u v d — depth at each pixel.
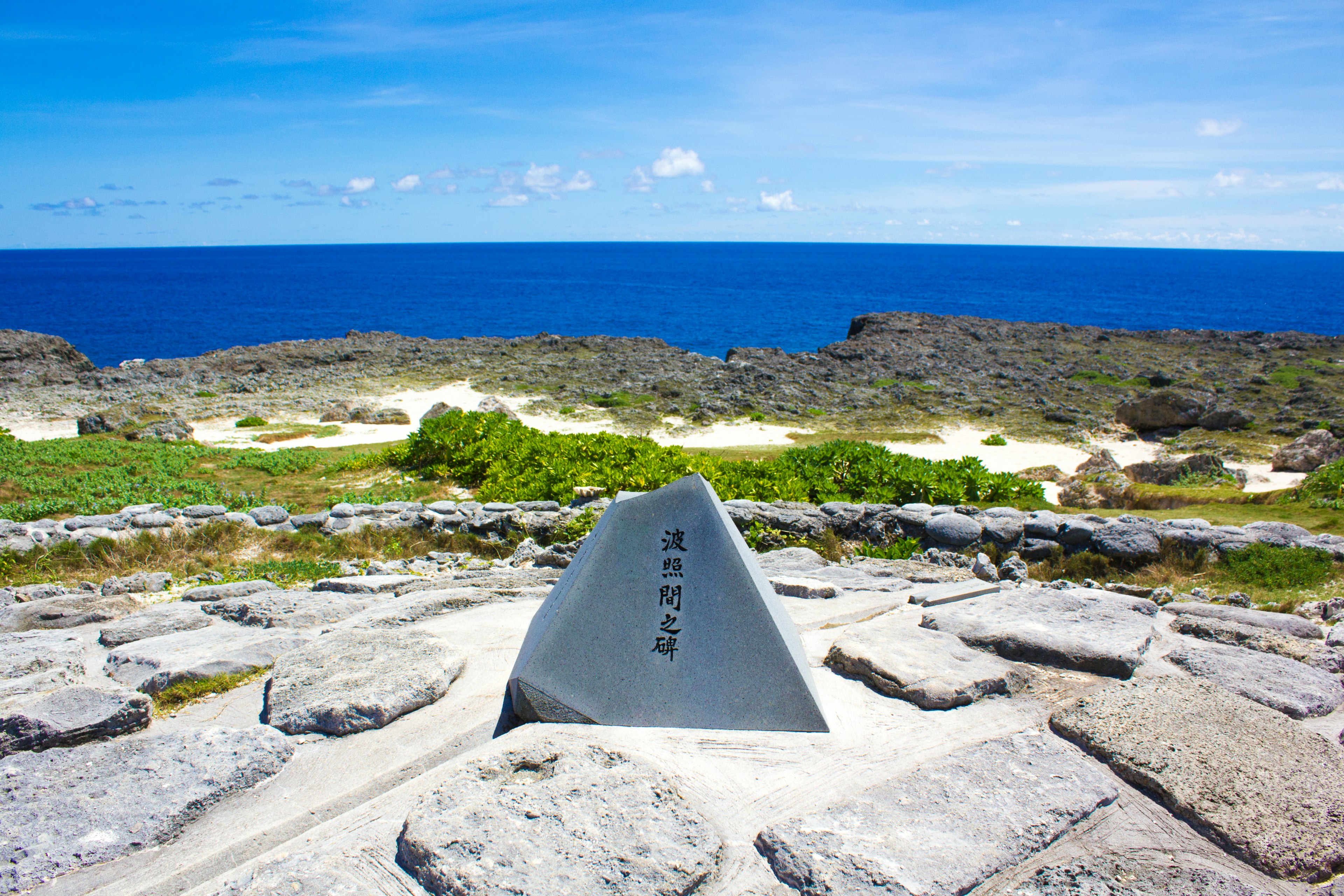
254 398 30.92
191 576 8.75
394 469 16.28
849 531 10.17
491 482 13.94
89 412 27.91
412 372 37.22
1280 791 3.20
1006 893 2.69
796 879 2.72
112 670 4.89
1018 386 35.19
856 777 3.34
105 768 3.45
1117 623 4.91
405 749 3.69
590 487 12.41
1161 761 3.39
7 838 3.00
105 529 9.89
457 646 4.84
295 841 3.06
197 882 2.92
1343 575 7.93
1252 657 4.56
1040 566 9.15
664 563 3.91
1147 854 2.91
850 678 4.31
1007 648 4.59
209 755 3.53
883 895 2.61
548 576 7.07
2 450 17.61
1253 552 8.40
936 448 24.69
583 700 3.79
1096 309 99.19
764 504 10.51
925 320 52.88
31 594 7.41
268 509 10.85
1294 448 21.25
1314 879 2.81
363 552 10.20
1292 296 125.25
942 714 3.89
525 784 3.19
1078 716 3.76
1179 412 26.80
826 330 77.44
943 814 3.04
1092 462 21.03
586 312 93.75
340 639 4.84
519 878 2.63
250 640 5.30
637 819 2.96
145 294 119.19
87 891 2.81
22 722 3.63
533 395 32.22
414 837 2.83
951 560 8.65
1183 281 167.00
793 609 5.68
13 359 37.66
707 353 63.34
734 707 3.73
